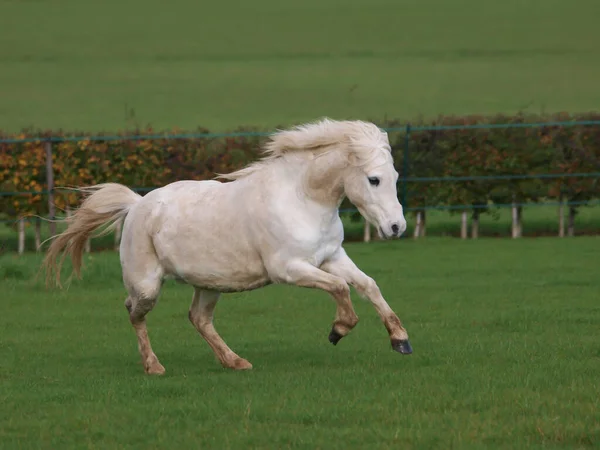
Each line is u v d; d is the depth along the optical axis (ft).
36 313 53.06
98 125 139.74
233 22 223.71
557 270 64.18
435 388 33.76
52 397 34.22
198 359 40.91
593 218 91.66
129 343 45.14
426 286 59.52
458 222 91.04
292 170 35.96
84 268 63.98
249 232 36.04
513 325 46.88
